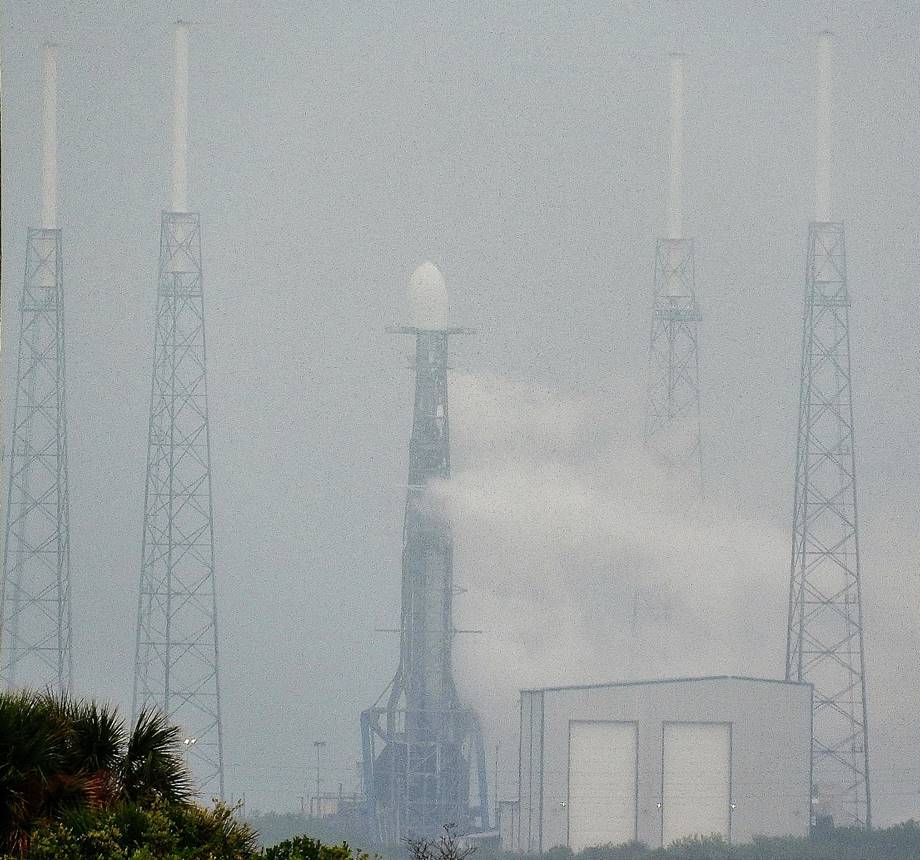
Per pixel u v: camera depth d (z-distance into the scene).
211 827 99.75
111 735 102.56
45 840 90.75
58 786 96.88
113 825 93.81
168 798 101.88
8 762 95.50
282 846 101.06
